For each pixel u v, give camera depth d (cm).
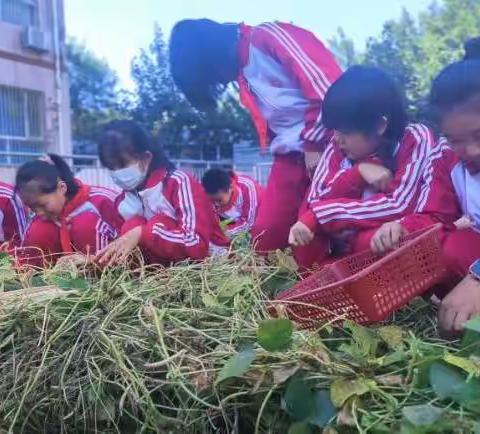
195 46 294
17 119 1298
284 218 299
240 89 305
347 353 146
